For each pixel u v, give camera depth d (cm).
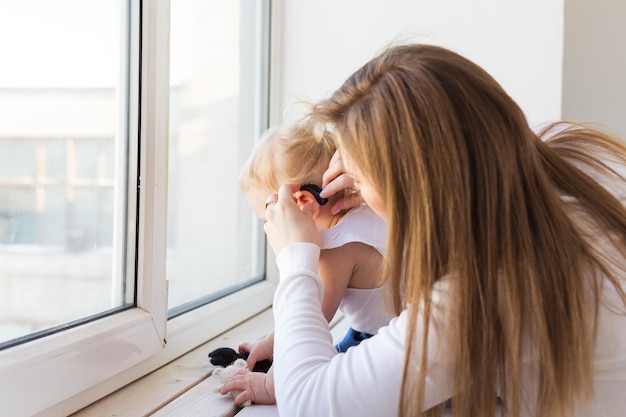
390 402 64
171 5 110
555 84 138
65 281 83
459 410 63
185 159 117
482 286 62
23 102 75
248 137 148
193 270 121
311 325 74
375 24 148
